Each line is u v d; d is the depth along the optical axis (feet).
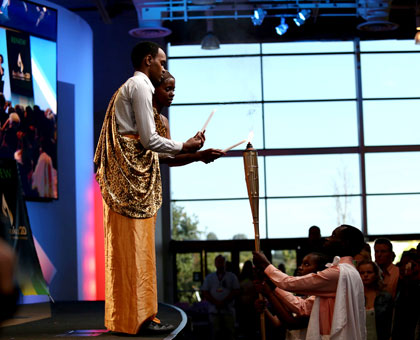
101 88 58.65
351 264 13.01
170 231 62.03
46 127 34.71
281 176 65.36
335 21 62.13
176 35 62.08
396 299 17.49
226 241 61.57
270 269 12.73
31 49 33.63
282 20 54.13
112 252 10.71
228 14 58.75
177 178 65.72
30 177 33.50
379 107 66.39
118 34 59.21
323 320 12.64
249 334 40.47
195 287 61.11
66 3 58.39
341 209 65.26
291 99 66.18
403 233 63.67
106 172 10.87
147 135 10.47
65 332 12.31
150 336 10.70
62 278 37.37
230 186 65.72
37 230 35.06
